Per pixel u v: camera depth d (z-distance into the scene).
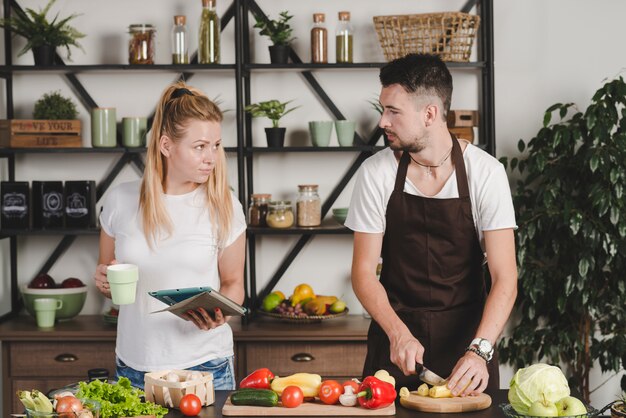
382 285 2.72
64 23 3.91
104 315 3.88
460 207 2.54
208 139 2.49
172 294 2.28
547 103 4.06
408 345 2.30
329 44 4.08
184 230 2.58
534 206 3.89
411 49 3.79
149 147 2.56
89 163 4.16
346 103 4.10
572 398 1.97
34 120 3.88
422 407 2.12
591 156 3.58
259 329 3.72
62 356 3.76
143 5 4.10
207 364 2.59
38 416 1.88
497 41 4.06
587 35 4.04
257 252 4.15
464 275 2.63
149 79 4.12
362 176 2.61
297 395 2.12
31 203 4.10
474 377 2.19
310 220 3.90
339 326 3.79
